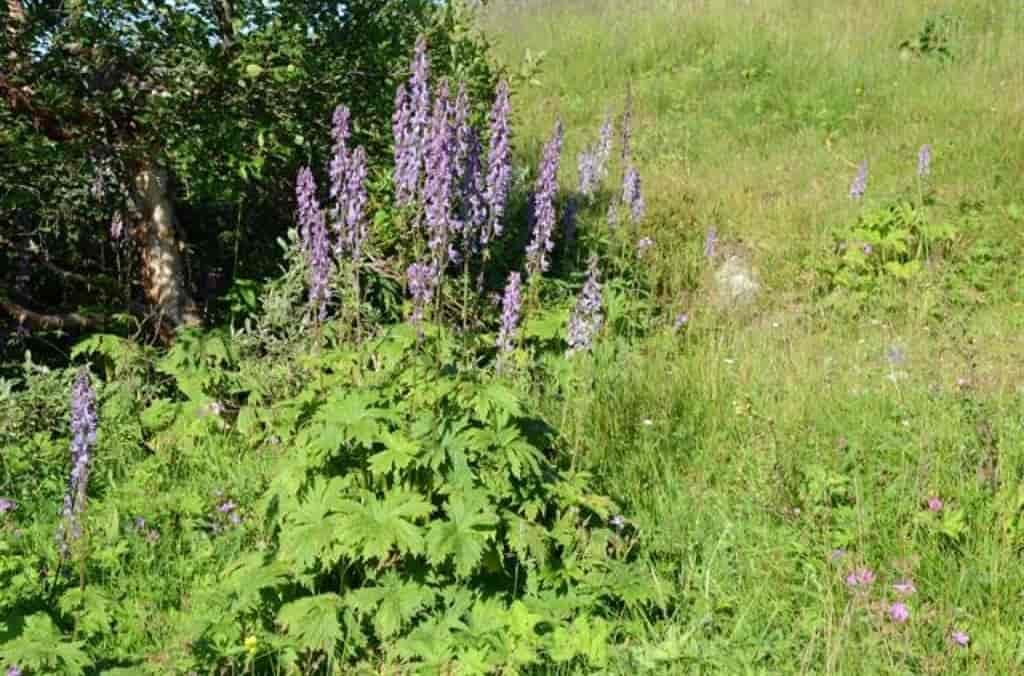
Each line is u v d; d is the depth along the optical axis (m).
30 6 6.17
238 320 7.34
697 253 8.77
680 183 10.31
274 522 3.84
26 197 6.51
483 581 3.72
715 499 4.64
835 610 3.56
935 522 4.04
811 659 3.32
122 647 3.59
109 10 6.08
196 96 6.34
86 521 4.21
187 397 6.26
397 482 3.68
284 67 6.29
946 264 7.92
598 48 15.41
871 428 5.05
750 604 3.69
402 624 3.59
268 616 3.68
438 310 4.41
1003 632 3.40
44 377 6.05
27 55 6.14
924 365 6.04
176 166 6.64
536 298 6.79
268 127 6.45
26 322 7.00
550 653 3.29
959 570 3.82
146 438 5.79
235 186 7.02
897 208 8.52
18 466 5.09
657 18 16.31
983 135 10.32
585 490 4.31
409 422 3.94
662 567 4.01
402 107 4.45
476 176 4.55
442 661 3.32
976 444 4.63
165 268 7.19
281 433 4.19
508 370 5.35
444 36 7.38
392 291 6.54
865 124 11.84
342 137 4.63
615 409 5.52
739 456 5.02
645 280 8.22
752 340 6.97
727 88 13.70
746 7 16.44
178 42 6.22
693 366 6.20
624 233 8.45
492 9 18.05
